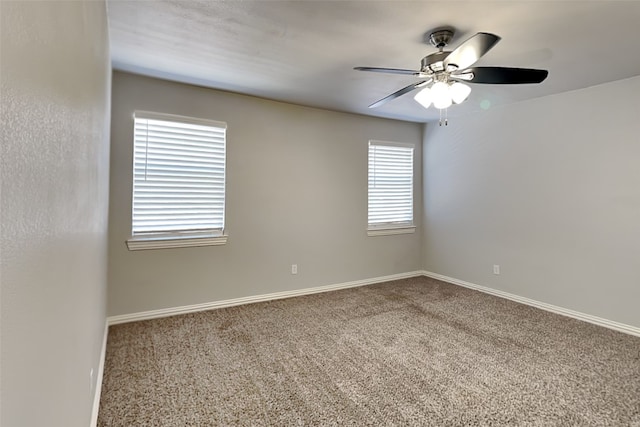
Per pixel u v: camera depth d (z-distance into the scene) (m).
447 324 3.28
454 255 4.73
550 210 3.63
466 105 4.04
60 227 0.80
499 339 2.95
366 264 4.72
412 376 2.36
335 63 2.77
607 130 3.18
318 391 2.18
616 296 3.15
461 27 2.15
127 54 2.64
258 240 3.88
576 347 2.79
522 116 3.86
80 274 1.17
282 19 2.07
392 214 4.97
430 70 2.12
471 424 1.88
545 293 3.69
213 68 2.90
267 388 2.21
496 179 4.16
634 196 3.02
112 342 2.81
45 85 0.63
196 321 3.29
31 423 0.58
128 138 3.15
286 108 3.99
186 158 3.44
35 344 0.60
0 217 0.43
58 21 0.74
